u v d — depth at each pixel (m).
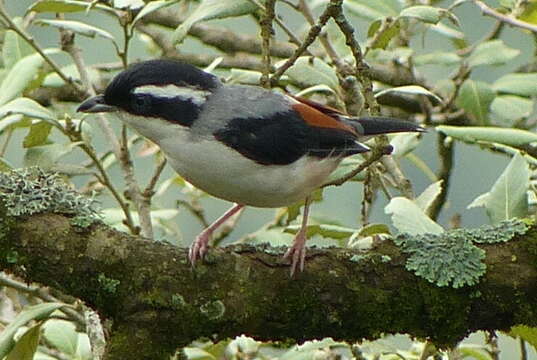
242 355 11.84
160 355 8.61
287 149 9.58
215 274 8.73
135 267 8.69
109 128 12.45
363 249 9.04
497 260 8.81
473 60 14.12
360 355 10.46
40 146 11.73
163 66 9.90
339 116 10.26
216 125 9.61
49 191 8.95
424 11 12.08
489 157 19.05
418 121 16.17
